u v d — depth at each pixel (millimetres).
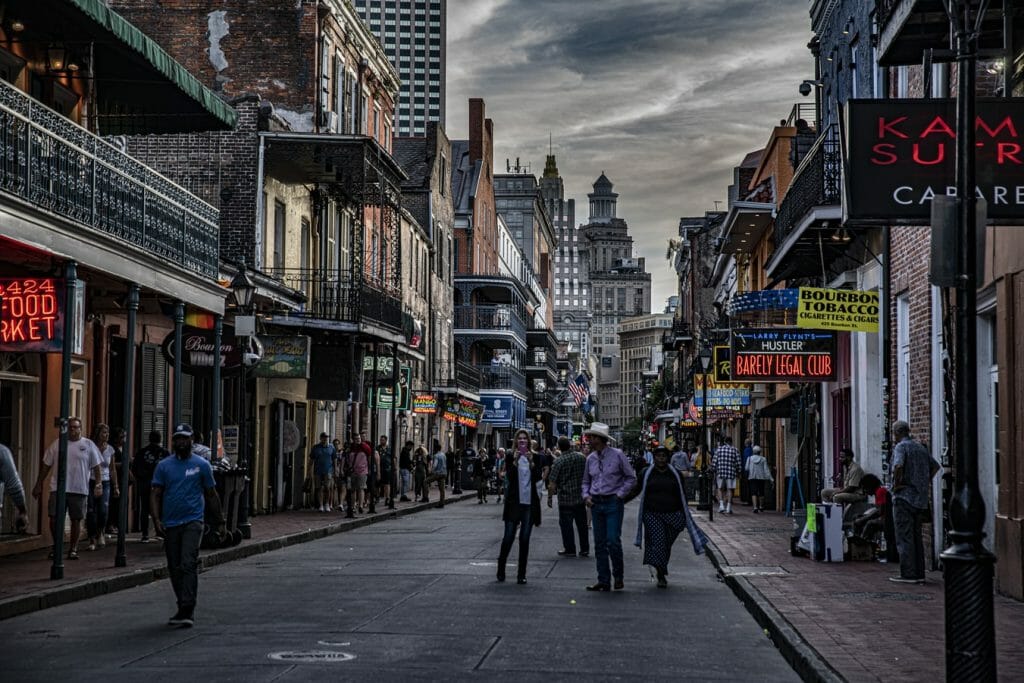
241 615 12555
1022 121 11000
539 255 122688
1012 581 13562
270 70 35469
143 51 18500
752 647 10977
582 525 20547
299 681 8797
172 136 31734
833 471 27984
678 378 79875
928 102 11055
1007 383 13680
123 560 16375
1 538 18531
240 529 21969
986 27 12961
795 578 15672
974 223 7445
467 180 75812
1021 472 13367
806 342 23703
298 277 34625
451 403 60406
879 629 10977
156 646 10469
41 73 19328
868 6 23328
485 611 12945
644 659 10156
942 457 16625
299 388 34656
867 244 22703
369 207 42312
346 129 39125
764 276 39375
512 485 15977
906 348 19922
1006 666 8969
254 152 31625
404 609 13039
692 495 41656
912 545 15078
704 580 16922
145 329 24406
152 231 18422
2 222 13734
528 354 90812
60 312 15125
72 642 10742
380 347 38125
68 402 15008
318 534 24594
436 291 58656
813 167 22719
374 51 42406
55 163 15453
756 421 42625
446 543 22844
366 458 30953
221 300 21500
